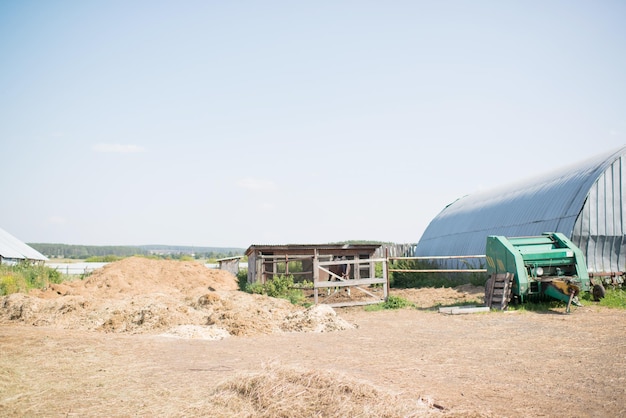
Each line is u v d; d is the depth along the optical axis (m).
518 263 14.77
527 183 25.38
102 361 8.48
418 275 26.33
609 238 18.84
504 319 13.13
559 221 19.58
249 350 9.66
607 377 7.11
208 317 13.27
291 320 13.41
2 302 15.11
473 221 27.59
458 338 10.74
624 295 15.86
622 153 19.20
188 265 31.20
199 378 7.32
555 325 11.80
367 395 5.79
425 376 7.44
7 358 8.53
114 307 14.41
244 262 55.84
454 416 5.29
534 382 7.00
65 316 13.92
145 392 6.60
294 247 24.89
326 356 9.06
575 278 14.74
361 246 25.59
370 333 11.91
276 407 5.66
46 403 6.15
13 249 36.31
